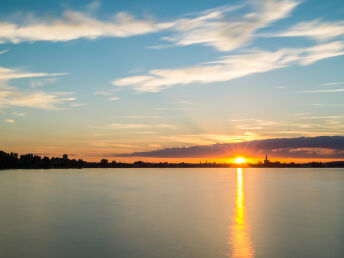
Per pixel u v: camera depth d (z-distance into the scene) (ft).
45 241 134.92
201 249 122.93
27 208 230.27
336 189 412.16
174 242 132.16
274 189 409.08
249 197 305.32
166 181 606.55
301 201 272.72
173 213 204.23
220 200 277.85
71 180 620.49
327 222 175.01
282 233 148.66
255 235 144.46
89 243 131.03
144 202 262.88
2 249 123.65
